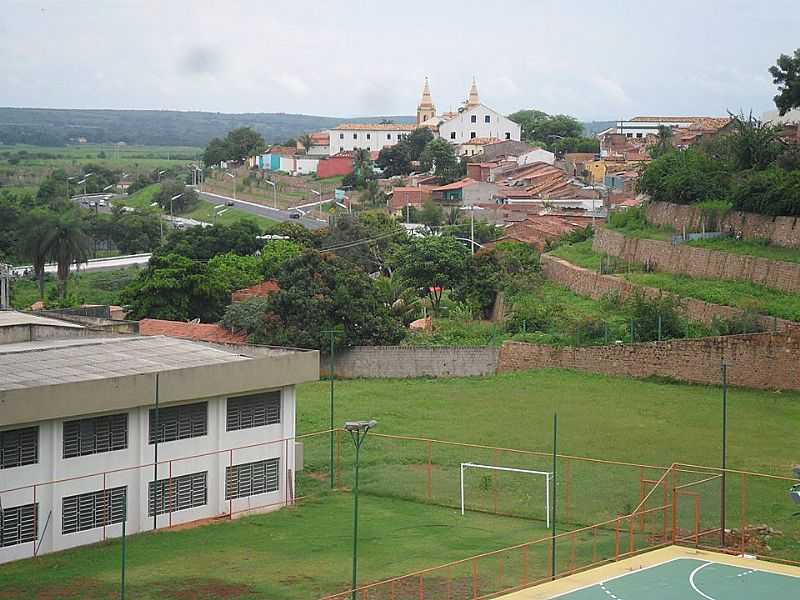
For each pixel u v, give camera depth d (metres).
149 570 47.84
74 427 51.78
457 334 94.25
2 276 104.56
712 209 101.25
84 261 137.12
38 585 45.78
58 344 62.94
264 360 57.56
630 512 54.41
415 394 80.44
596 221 138.50
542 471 59.97
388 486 59.72
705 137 162.75
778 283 87.19
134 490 53.72
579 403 75.38
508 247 123.75
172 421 55.09
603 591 44.78
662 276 97.44
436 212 170.75
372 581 46.25
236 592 45.00
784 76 114.06
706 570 47.16
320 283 90.00
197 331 95.75
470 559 46.06
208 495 56.38
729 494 55.75
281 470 58.97
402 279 109.81
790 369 76.25
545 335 88.12
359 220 146.00
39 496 50.59
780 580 45.97
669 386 79.56
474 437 68.12
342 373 88.38
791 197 93.25
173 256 108.75
